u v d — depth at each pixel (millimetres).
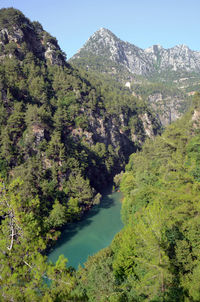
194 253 32312
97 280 29125
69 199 84125
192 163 71000
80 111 137250
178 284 29219
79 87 152000
